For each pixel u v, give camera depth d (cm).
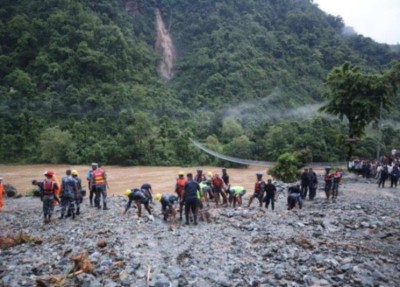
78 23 9369
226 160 6338
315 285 695
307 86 11300
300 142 5897
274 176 3177
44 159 5984
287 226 1277
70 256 892
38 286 691
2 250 1017
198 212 1423
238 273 771
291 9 15412
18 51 8450
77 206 1553
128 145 6238
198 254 915
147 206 1476
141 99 8506
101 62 8662
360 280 708
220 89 10006
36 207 2048
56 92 7562
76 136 6531
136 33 12462
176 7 14400
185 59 12225
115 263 812
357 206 1711
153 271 780
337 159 5719
